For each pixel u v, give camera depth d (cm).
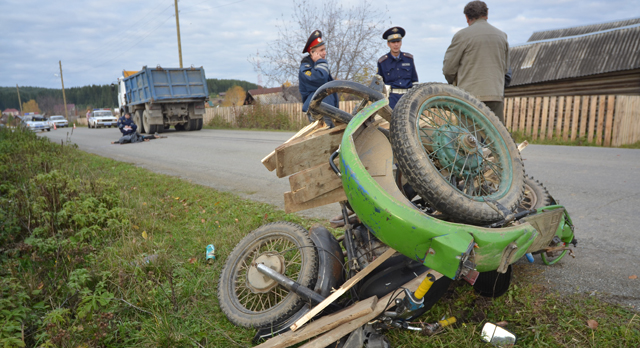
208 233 447
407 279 243
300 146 287
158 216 516
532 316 245
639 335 213
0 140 1460
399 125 224
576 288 272
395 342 237
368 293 250
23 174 741
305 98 445
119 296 310
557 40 1686
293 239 301
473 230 196
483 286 265
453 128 252
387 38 527
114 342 260
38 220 458
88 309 269
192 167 930
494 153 262
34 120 3666
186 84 2003
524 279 290
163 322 268
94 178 739
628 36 1495
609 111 1030
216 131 2070
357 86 262
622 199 462
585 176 592
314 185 284
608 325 227
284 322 262
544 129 1178
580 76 1482
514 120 1256
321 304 240
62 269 351
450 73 448
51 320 258
